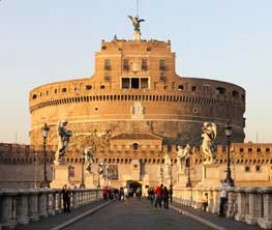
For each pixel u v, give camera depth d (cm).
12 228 2769
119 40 19775
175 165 17138
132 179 17200
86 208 5553
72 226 3216
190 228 3128
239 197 3597
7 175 17075
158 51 19538
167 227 3216
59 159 6281
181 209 5406
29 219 3350
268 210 2819
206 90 19788
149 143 18088
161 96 19100
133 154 17388
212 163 5747
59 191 4481
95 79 19412
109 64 19412
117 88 19112
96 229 3025
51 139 19675
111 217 4244
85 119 19300
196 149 17000
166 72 19512
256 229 2812
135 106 19025
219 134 19812
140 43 19625
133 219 4012
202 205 5219
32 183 17125
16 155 17138
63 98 19712
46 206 3881
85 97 19338
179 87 19462
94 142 18675
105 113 19088
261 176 17262
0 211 2684
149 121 18988
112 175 17238
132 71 19425
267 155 17312
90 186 10250
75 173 16838
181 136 19125
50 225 3056
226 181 4703
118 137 18312
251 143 17725
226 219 3684
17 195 2975
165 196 6009
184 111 19338
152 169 17388
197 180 16688
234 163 17188
